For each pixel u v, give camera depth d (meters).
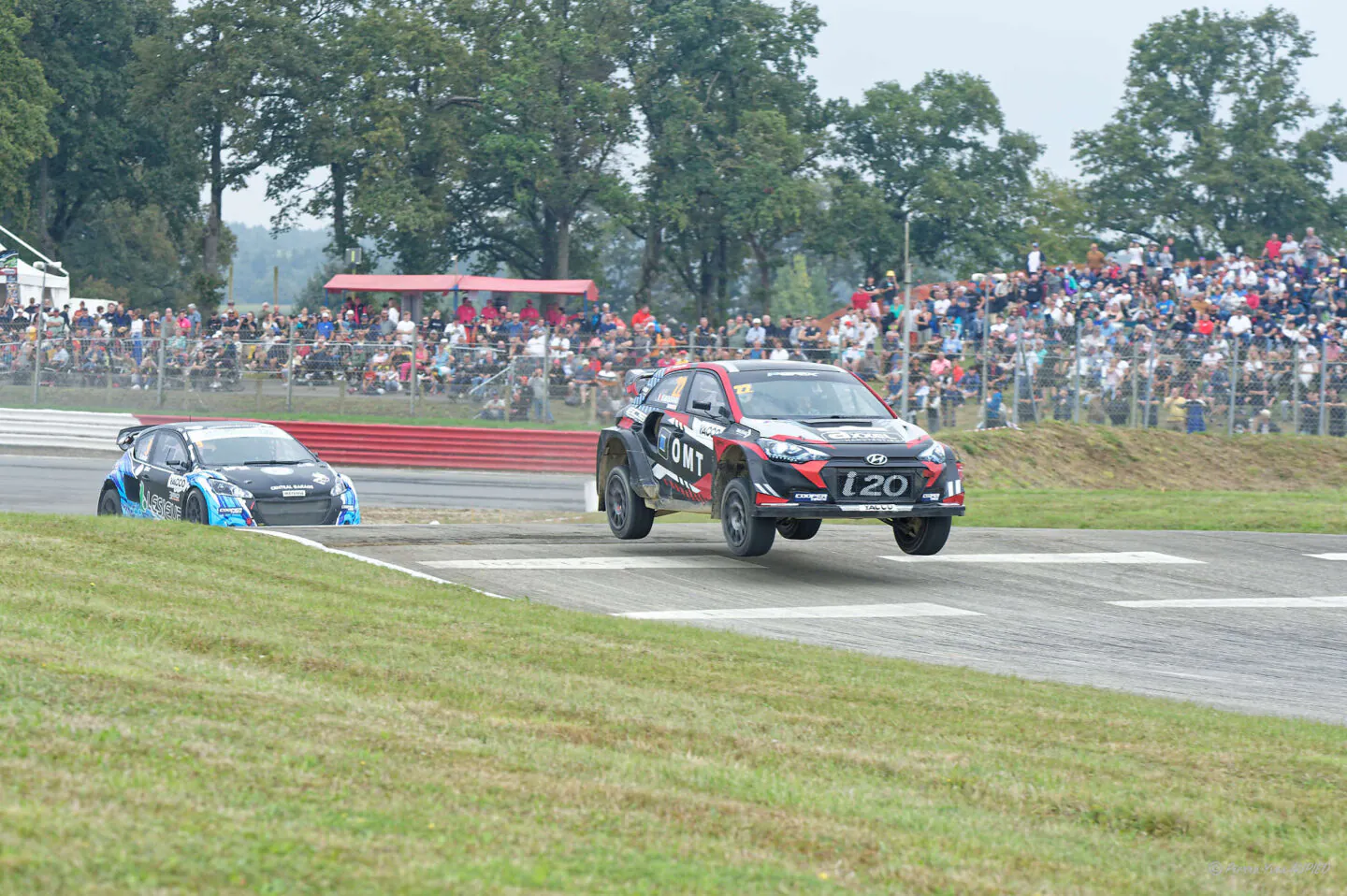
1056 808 16.08
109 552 31.03
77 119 179.00
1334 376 80.50
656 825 13.89
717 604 31.77
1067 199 186.12
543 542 40.19
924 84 174.75
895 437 34.88
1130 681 25.25
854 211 163.88
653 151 159.88
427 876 11.56
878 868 13.22
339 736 16.23
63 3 179.50
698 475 36.81
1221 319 94.25
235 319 99.00
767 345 82.06
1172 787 17.23
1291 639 30.23
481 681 20.58
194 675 18.84
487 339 88.56
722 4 160.25
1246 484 75.94
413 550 37.50
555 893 11.51
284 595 27.55
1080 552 41.50
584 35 155.50
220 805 13.02
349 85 160.62
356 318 102.00
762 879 12.46
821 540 42.41
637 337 86.31
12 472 74.25
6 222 182.88
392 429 83.81
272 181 171.00
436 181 159.12
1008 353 78.69
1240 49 170.88
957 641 28.55
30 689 16.70
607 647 24.19
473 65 159.50
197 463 44.69
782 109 165.75
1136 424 80.00
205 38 164.12
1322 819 16.22
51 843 11.37
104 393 89.69
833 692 21.55
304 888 11.05
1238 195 165.62
